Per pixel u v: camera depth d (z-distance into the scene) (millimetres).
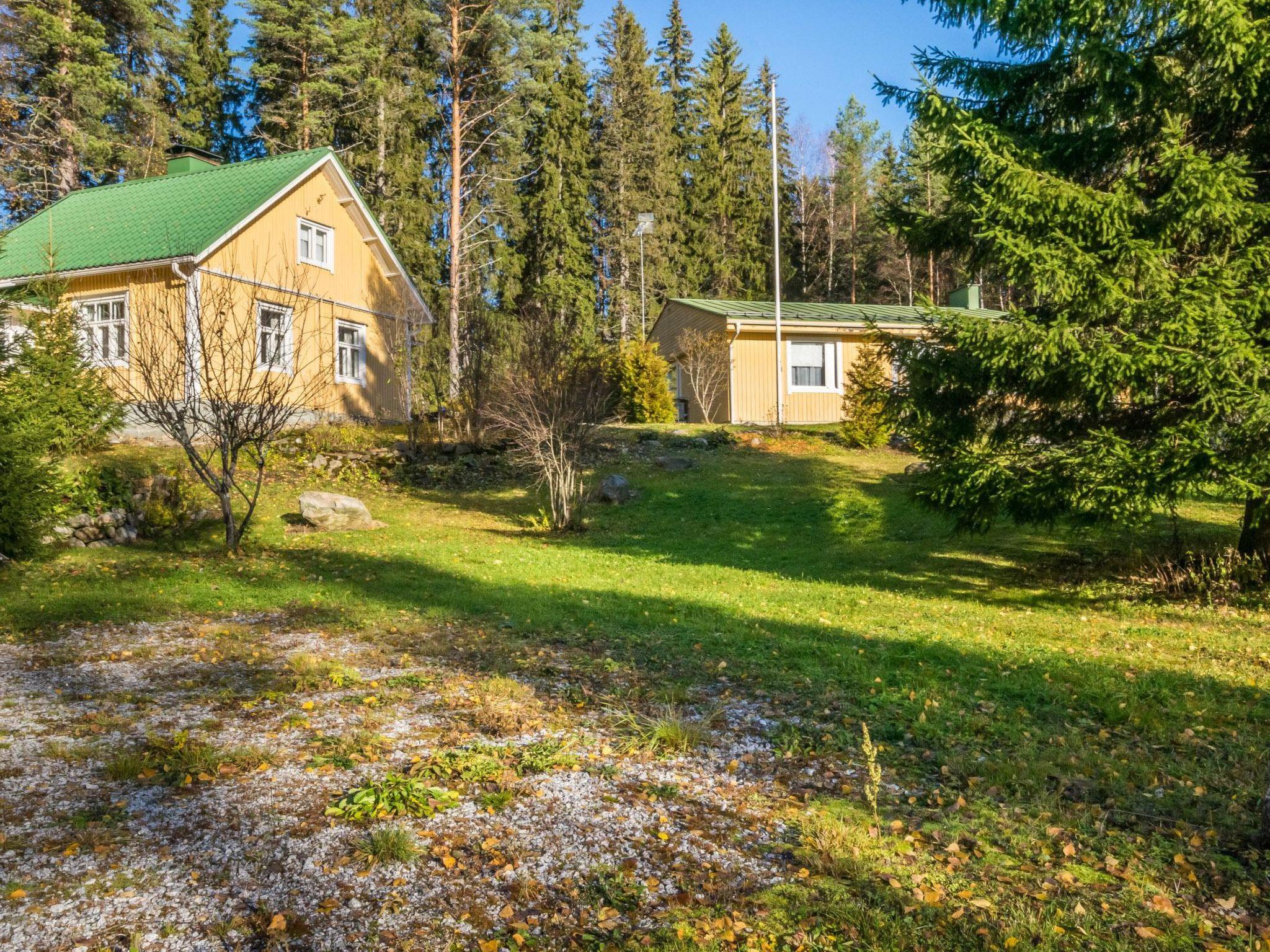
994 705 5520
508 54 29484
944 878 3230
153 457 14469
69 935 2711
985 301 44688
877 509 15016
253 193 18531
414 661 6262
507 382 16297
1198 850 3500
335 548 11406
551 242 40406
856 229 52688
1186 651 7160
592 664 6277
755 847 3473
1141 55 8484
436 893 3045
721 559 11984
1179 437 7762
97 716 4828
